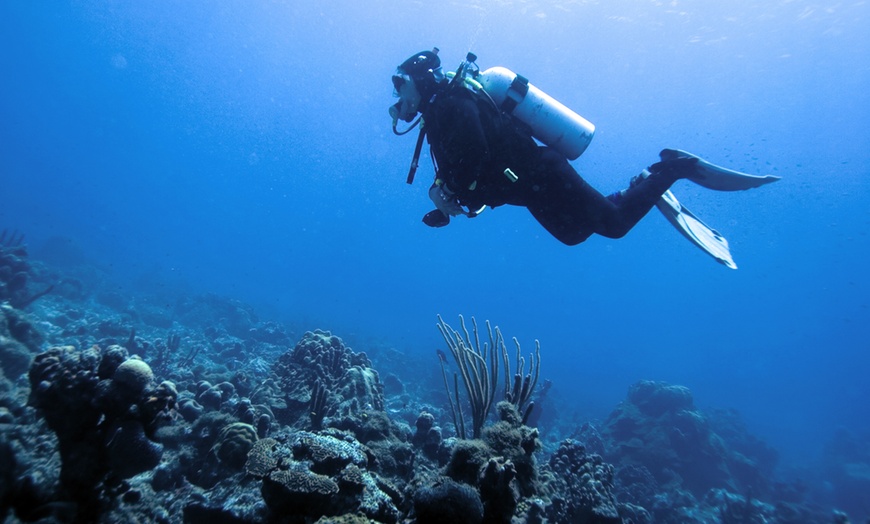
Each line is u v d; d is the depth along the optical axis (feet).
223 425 14.92
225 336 62.13
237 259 277.23
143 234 242.99
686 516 38.58
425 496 9.56
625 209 11.73
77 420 9.45
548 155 11.44
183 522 12.18
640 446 49.08
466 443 12.32
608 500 16.43
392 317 210.18
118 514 10.70
